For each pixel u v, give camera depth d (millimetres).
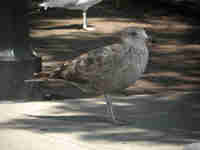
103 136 4770
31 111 5832
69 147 4430
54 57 12094
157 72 10961
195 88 9578
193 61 12445
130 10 19734
